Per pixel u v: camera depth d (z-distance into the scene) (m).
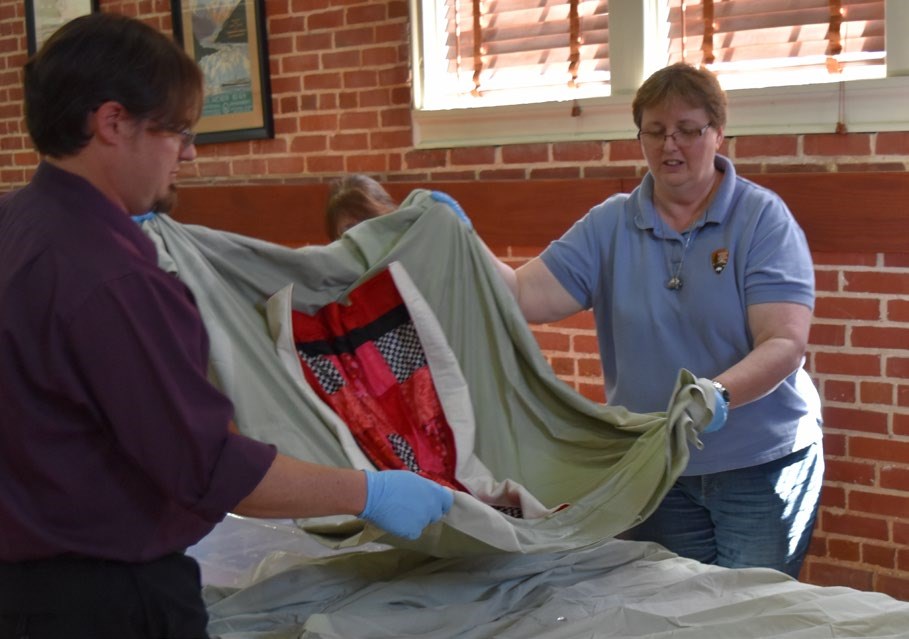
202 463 1.02
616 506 1.62
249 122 3.57
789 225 1.88
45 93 1.02
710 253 1.90
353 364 1.81
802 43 2.64
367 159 3.36
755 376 1.73
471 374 1.88
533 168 3.03
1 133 4.25
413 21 3.17
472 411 1.83
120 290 1.00
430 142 3.22
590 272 2.05
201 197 3.66
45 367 1.00
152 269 1.04
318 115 3.44
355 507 1.17
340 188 2.19
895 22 2.46
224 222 3.63
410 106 3.24
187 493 1.02
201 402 1.03
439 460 1.78
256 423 1.59
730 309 1.87
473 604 1.49
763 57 2.70
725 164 1.94
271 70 3.52
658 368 1.95
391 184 3.28
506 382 1.86
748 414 1.90
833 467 2.70
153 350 1.00
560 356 3.08
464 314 1.90
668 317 1.94
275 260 1.79
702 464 1.92
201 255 1.70
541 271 2.08
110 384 1.00
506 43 3.11
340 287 1.86
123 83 1.01
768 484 1.92
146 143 1.05
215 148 3.70
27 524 1.03
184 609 1.10
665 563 1.63
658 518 2.04
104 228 1.03
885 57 2.50
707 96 1.83
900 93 2.46
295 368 1.74
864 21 2.55
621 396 2.00
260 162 3.61
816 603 1.41
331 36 3.37
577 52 2.98
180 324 1.04
